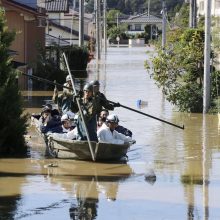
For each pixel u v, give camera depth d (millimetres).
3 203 20141
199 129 36094
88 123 27219
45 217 18625
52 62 66500
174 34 65875
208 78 41938
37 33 75875
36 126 34531
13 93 28469
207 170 25391
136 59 115250
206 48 41469
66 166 25859
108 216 18828
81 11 89125
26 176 24031
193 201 20547
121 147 26656
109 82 67312
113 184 22875
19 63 59188
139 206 19922
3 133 27859
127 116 41469
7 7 58562
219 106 41125
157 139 32812
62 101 32375
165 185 22812
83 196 21109
